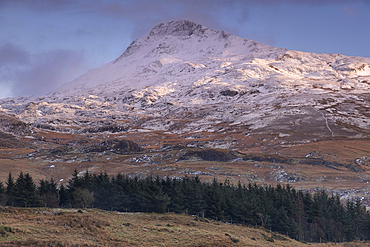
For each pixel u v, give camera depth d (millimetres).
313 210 115750
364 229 110750
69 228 62000
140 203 103812
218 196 111750
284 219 104875
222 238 71688
